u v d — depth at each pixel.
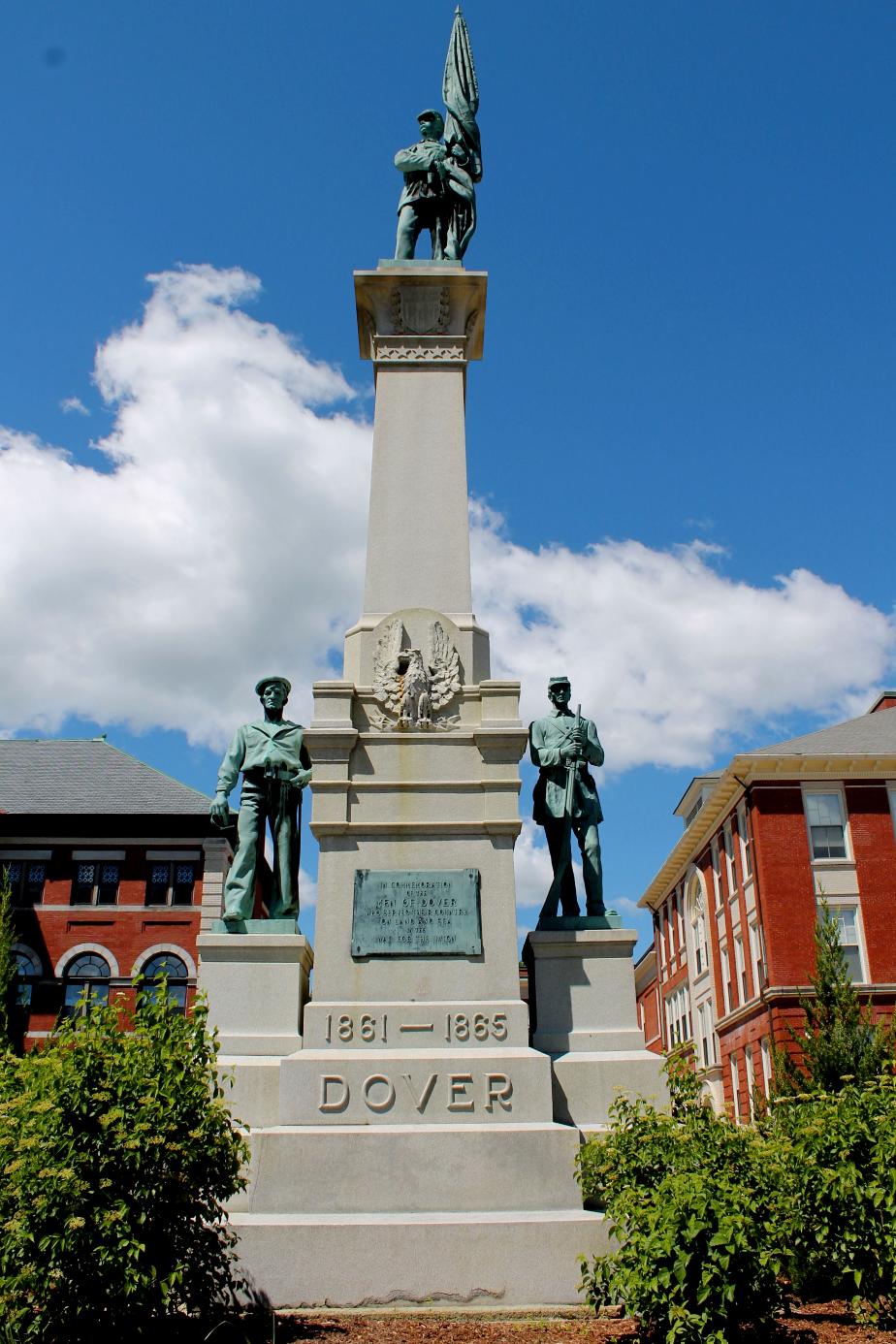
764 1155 9.16
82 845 44.62
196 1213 8.61
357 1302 10.20
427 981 12.36
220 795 13.66
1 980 39.28
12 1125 8.20
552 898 13.68
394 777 13.14
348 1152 11.20
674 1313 8.02
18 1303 7.84
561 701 14.55
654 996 70.25
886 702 50.50
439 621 14.08
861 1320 9.39
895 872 42.00
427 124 17.17
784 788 43.47
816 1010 33.78
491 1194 11.10
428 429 15.49
